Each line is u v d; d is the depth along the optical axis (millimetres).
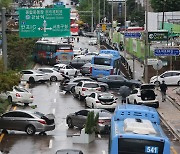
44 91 77875
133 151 25188
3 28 63531
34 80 86312
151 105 62125
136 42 107188
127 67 94750
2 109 57812
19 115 47906
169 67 88750
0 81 53531
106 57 88188
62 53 109375
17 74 62094
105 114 47719
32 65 110750
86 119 46844
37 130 47062
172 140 45375
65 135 47250
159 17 148375
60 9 75062
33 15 74750
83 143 43500
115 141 25250
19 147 42281
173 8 167000
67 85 75750
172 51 69500
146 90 62125
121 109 29469
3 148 41938
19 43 99750
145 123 26766
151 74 87438
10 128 47906
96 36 183375
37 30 75000
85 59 105062
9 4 154250
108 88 76750
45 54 111625
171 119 55375
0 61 56344
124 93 64312
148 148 25109
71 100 69312
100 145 42906
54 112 59875
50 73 88875
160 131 26656
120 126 27016
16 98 64375
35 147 42250
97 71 88250
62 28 75625
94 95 61562
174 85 80875
